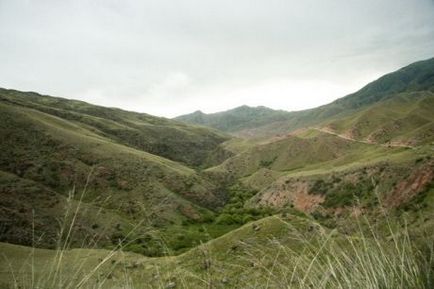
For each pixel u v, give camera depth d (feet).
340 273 8.98
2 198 186.29
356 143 513.45
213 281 9.41
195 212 237.25
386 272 8.68
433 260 8.32
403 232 9.25
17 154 283.59
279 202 286.66
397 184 189.88
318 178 279.28
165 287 9.54
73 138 323.98
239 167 552.82
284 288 8.46
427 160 188.14
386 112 569.64
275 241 9.91
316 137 555.69
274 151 565.12
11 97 614.75
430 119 520.01
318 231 9.89
